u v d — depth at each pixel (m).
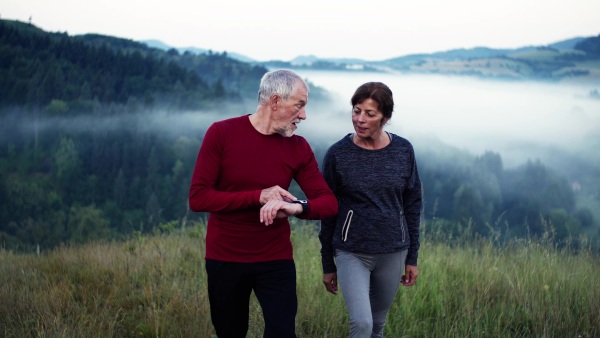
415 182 3.48
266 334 2.85
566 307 4.41
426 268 5.08
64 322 3.99
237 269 2.89
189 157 149.75
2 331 3.81
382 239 3.30
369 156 3.33
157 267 5.53
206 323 3.98
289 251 2.99
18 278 5.27
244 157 2.90
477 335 3.94
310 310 4.32
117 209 118.31
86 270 5.48
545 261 5.43
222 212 2.85
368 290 3.29
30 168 137.12
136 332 4.01
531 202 125.06
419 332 4.14
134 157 142.25
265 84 2.93
